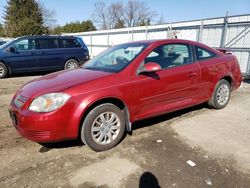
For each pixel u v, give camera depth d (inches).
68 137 125.0
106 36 871.1
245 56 395.9
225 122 176.1
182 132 158.7
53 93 122.3
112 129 137.7
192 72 169.3
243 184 106.3
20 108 126.0
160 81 151.8
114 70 144.6
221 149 135.9
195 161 124.0
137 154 131.6
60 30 2146.9
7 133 157.9
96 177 112.0
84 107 123.9
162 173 114.3
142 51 151.6
